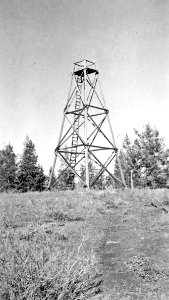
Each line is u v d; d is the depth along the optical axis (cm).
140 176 4728
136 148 4894
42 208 1523
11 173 4619
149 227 1192
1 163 4716
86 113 2608
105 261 825
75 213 1465
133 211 1578
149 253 883
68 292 569
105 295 627
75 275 608
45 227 1138
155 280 700
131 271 752
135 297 623
